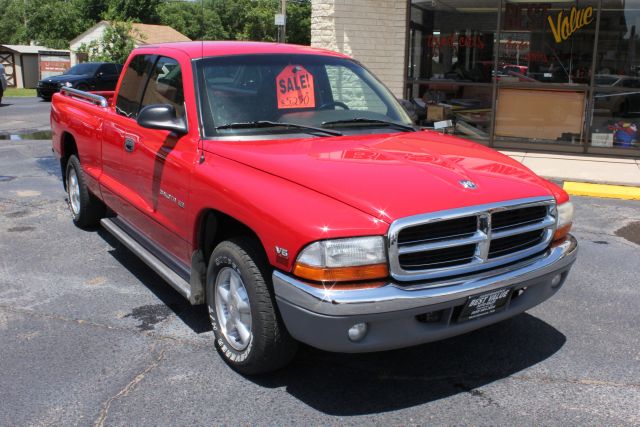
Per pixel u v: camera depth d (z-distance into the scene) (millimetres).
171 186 4246
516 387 3678
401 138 4289
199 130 4109
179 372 3799
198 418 3320
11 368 3818
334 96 4738
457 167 3682
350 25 12789
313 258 3068
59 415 3330
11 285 5180
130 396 3523
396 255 3100
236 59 4527
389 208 3141
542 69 11969
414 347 4180
